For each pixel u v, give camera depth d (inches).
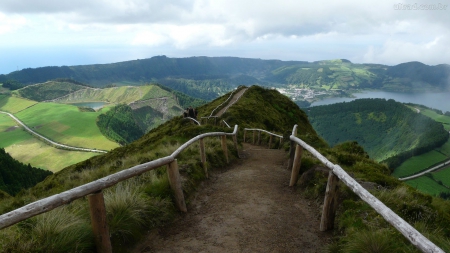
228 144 450.0
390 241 136.1
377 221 162.4
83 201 188.4
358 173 289.1
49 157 4387.3
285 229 183.9
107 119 6663.4
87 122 6171.3
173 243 167.5
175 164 204.4
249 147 634.2
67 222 140.5
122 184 214.4
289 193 252.4
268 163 394.6
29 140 5196.9
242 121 1026.7
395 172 3164.4
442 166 3324.3
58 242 126.8
